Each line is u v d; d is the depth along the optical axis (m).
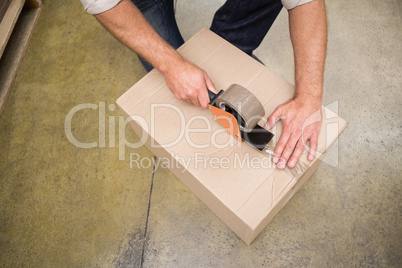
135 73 1.71
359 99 1.56
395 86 1.58
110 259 1.32
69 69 1.76
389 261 1.25
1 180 1.49
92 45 1.82
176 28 1.51
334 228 1.32
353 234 1.31
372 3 1.81
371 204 1.36
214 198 1.00
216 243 1.32
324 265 1.26
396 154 1.44
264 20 1.40
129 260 1.31
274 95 1.10
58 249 1.35
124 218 1.39
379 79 1.61
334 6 1.81
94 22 1.89
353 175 1.42
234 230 1.21
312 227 1.33
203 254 1.31
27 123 1.63
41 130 1.60
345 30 1.74
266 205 0.94
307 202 1.37
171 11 1.39
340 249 1.28
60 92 1.70
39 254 1.34
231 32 1.49
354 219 1.33
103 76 1.72
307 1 0.95
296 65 1.03
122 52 1.78
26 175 1.50
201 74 1.01
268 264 1.28
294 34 1.01
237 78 1.14
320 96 1.01
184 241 1.33
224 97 0.92
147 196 1.43
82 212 1.41
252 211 0.93
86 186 1.46
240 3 1.31
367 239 1.29
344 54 1.68
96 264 1.31
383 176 1.41
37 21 1.91
